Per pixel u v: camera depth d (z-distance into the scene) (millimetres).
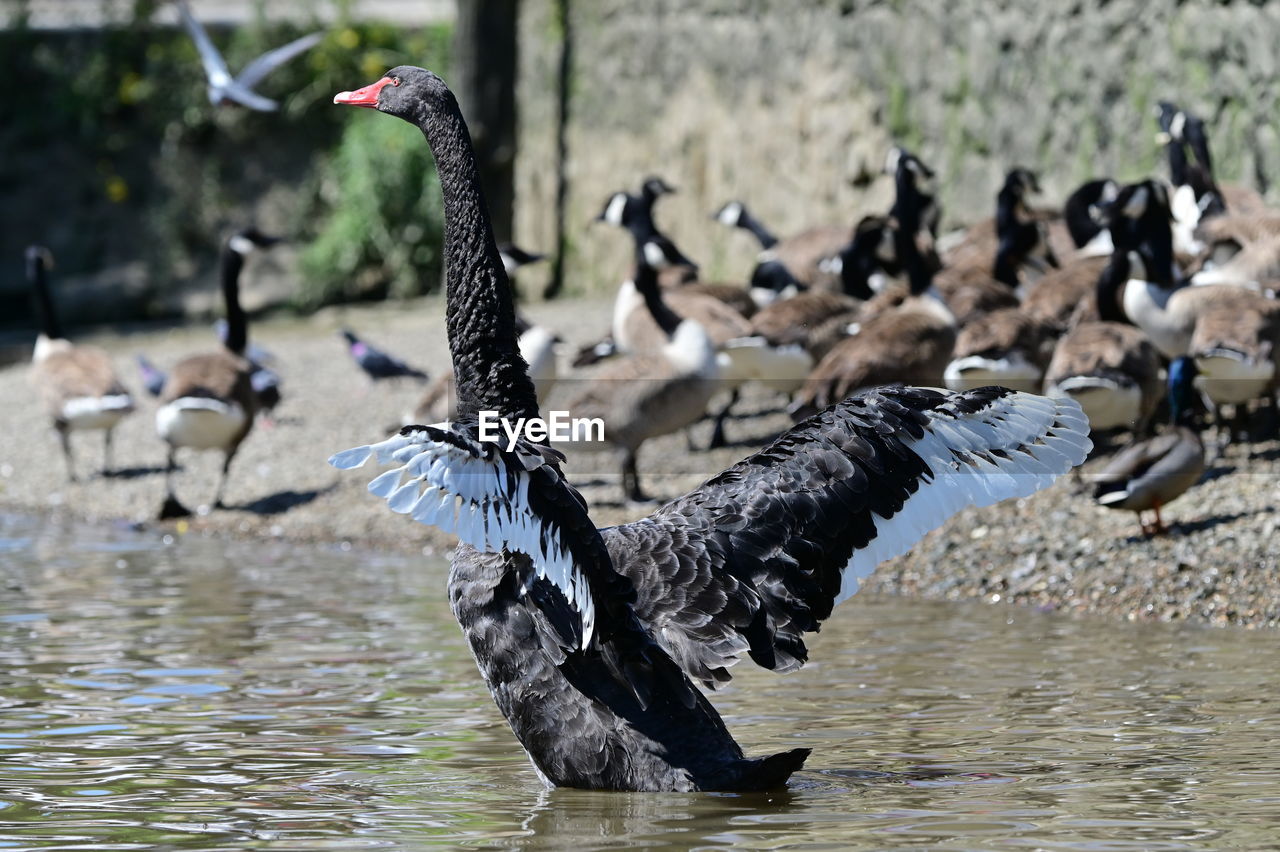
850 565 7441
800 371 17109
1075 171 21250
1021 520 13898
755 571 7359
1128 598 12008
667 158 28547
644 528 7535
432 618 12016
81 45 37281
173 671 10266
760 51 26375
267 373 19938
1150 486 12555
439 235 33156
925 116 23531
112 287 34750
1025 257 19141
